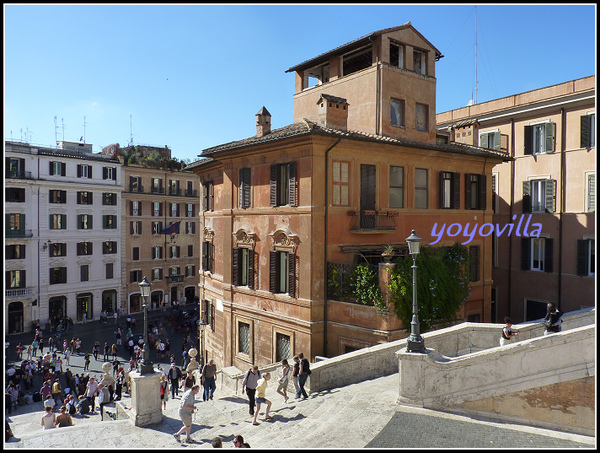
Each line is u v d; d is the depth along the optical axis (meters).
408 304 17.39
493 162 25.17
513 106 29.41
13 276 45.41
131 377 14.03
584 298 25.97
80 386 27.28
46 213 47.66
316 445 9.72
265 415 13.47
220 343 25.25
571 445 9.20
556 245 27.41
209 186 28.27
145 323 14.44
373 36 21.50
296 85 26.67
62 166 49.12
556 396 10.29
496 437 9.71
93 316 51.62
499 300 30.75
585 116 25.95
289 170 19.48
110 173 53.53
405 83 22.34
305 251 18.77
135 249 55.78
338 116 19.58
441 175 22.86
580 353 10.09
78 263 50.38
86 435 12.90
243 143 21.34
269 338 20.77
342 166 19.44
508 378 10.81
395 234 21.08
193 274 61.81
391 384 13.75
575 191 26.41
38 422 22.23
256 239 21.58
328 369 14.92
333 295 18.86
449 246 22.34
